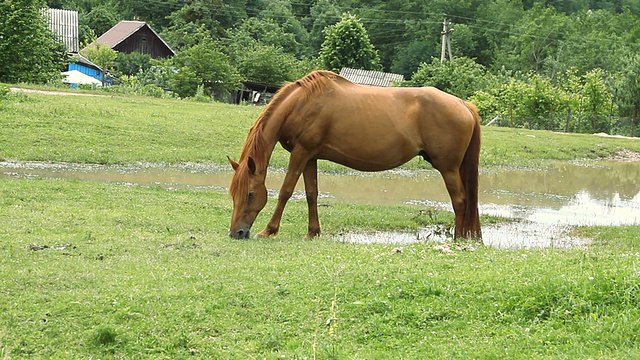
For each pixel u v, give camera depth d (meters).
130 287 7.46
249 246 9.89
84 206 12.51
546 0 99.69
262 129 10.86
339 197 17.17
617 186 21.91
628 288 6.73
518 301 6.75
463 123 11.34
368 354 5.91
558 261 8.16
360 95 11.21
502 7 87.12
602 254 8.67
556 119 43.81
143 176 18.05
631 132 43.47
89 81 46.78
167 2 86.06
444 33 56.91
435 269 7.95
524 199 18.56
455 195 11.61
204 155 21.23
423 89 11.51
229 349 6.11
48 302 6.93
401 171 22.06
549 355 5.75
